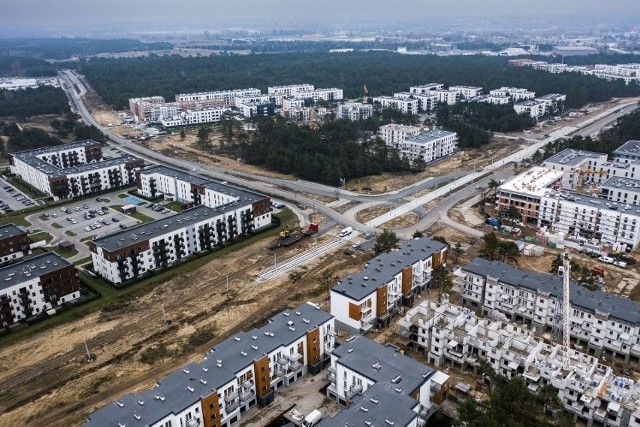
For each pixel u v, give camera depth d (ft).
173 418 347.97
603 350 471.62
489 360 436.76
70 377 455.22
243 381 398.83
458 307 501.15
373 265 559.79
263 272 645.10
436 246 607.37
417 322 479.41
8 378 456.45
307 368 457.68
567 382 393.50
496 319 525.75
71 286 583.17
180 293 599.57
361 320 500.33
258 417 404.16
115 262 611.06
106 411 348.59
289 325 450.71
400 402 351.87
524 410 367.45
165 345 499.10
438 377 406.82
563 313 467.93
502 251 622.95
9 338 513.45
